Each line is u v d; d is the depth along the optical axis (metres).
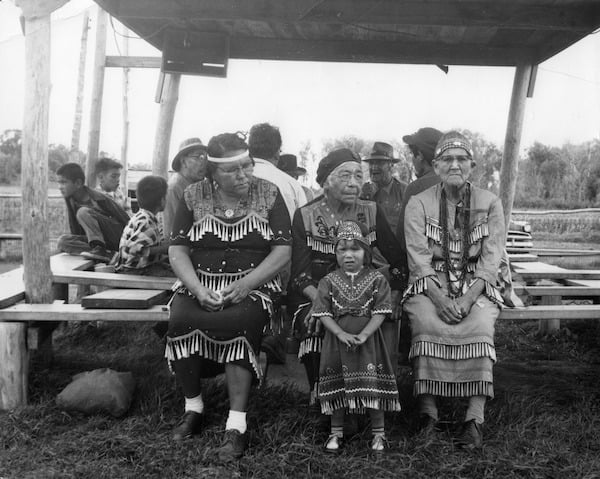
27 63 4.20
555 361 5.34
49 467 3.24
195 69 6.81
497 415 3.85
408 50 7.08
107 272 5.47
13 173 12.26
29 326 4.16
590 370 5.04
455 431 3.64
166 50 6.77
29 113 4.26
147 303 4.19
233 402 3.50
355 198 3.80
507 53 7.04
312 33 6.87
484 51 7.05
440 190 3.93
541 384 4.64
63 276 4.80
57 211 13.30
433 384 3.59
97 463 3.23
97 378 3.91
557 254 9.77
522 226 8.36
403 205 4.35
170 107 7.68
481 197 3.89
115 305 4.18
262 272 3.66
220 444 3.41
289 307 3.90
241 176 3.64
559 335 6.00
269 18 5.62
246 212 3.73
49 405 3.96
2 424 3.74
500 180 7.36
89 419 3.81
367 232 3.88
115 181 7.29
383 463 3.27
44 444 3.50
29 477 3.11
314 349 3.64
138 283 4.78
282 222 3.78
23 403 4.04
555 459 3.35
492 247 3.82
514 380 4.75
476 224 3.85
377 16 5.60
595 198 12.41
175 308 3.63
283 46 7.09
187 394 3.65
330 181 3.80
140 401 3.99
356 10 5.55
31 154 4.28
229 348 3.51
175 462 3.24
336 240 3.66
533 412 3.86
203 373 3.94
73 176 6.33
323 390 3.46
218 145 3.62
